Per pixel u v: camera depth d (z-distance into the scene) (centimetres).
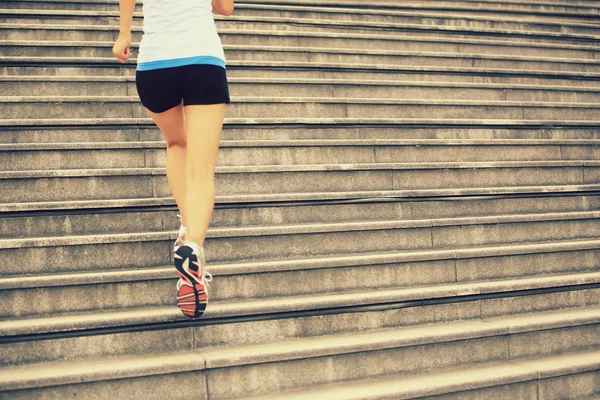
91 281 322
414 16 757
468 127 536
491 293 368
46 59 533
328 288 361
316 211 413
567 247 411
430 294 355
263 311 324
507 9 838
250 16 701
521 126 549
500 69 645
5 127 444
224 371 299
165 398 290
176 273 334
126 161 432
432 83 589
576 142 525
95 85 512
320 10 725
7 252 336
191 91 297
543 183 488
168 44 298
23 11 610
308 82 559
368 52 643
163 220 382
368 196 423
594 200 477
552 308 384
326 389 310
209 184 298
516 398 327
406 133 520
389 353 326
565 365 339
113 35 599
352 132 507
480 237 421
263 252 376
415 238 407
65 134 455
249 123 486
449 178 466
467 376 324
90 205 371
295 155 461
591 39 775
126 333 305
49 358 296
